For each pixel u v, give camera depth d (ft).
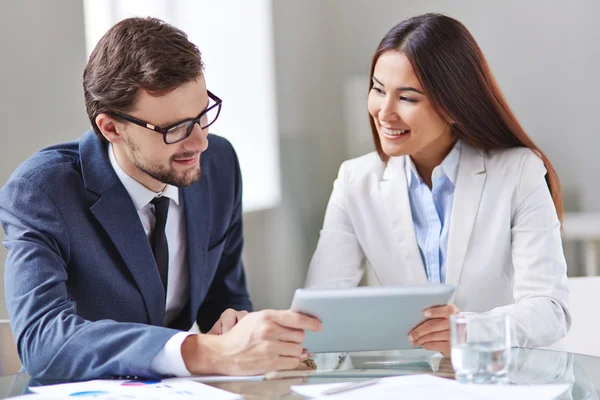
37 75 9.98
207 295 7.58
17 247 5.84
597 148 15.85
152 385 4.90
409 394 4.44
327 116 16.97
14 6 9.68
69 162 6.32
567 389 4.54
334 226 7.85
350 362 5.40
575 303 7.50
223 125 14.97
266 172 15.72
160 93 5.72
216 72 14.80
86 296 6.19
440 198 7.50
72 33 10.56
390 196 7.58
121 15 12.32
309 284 7.67
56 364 5.26
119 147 6.17
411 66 6.84
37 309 5.53
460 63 6.94
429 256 7.47
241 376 5.07
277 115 15.98
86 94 6.11
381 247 7.62
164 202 6.50
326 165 16.94
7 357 6.69
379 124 7.22
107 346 5.19
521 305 6.50
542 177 7.18
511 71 16.37
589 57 15.81
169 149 5.87
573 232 14.67
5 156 9.55
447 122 7.11
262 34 15.65
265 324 5.01
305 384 4.81
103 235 6.24
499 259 7.19
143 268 6.29
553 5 15.99
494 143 7.37
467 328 4.66
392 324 5.09
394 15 16.94
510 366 5.15
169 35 5.82
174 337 5.15
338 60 17.10
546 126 16.21
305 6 16.60
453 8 16.67
